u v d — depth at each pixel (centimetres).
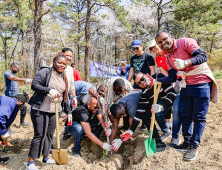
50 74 269
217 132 308
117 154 305
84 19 1650
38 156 273
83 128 304
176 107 291
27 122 506
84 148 342
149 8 1200
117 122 312
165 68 359
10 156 329
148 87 279
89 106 303
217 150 251
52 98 270
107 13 1084
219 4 1343
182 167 238
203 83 244
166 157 260
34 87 259
